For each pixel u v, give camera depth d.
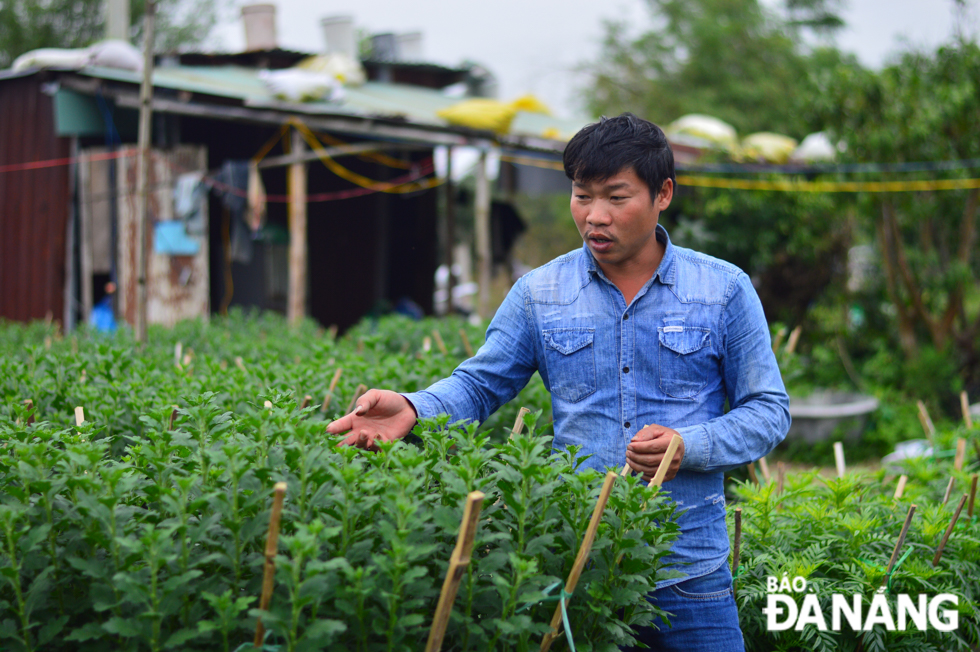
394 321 6.69
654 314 2.54
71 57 10.98
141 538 1.94
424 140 10.97
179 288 10.48
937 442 4.91
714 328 2.52
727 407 3.95
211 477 2.12
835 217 13.74
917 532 3.41
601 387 2.57
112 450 3.26
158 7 23.25
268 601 1.86
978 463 4.64
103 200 11.03
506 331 2.73
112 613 2.04
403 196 15.52
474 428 2.30
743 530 3.35
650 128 2.44
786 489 3.71
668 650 2.50
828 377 12.80
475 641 2.07
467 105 11.17
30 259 10.99
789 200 13.50
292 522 2.09
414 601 1.91
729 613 2.53
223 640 1.89
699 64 27.03
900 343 13.44
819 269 13.96
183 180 10.30
